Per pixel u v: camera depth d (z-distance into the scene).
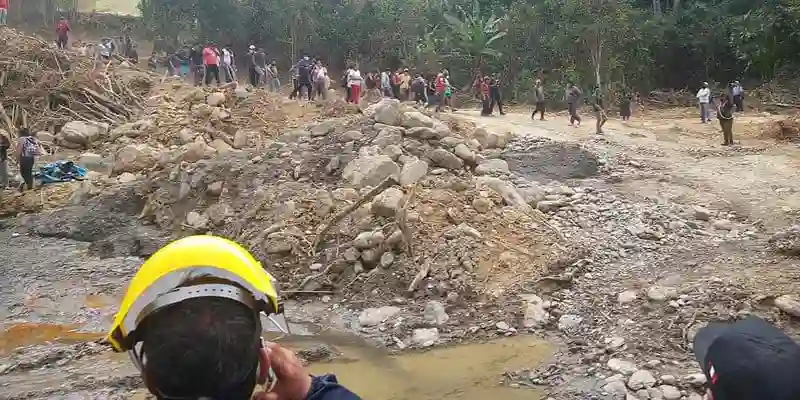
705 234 10.15
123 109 20.58
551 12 31.95
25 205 14.16
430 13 36.53
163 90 21.70
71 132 18.61
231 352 1.49
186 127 18.69
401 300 8.48
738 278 8.23
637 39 30.86
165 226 12.12
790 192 12.36
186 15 34.97
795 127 18.97
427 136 12.04
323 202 10.17
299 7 35.19
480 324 7.80
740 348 1.70
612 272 8.84
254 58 26.72
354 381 6.61
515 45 32.41
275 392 1.86
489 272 8.71
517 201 10.55
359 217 9.75
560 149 14.78
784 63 30.59
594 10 29.83
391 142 11.77
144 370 1.50
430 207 9.77
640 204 11.48
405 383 6.54
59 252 11.60
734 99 26.02
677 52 32.59
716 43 31.98
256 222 10.59
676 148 16.70
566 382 6.38
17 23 34.88
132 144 17.97
